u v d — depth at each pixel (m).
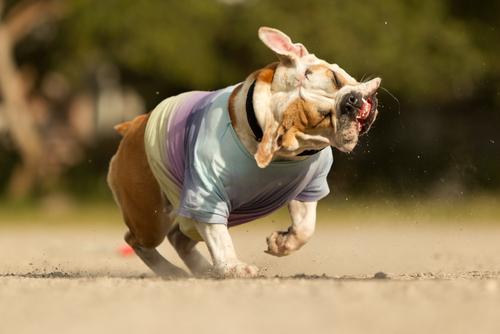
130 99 36.91
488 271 7.80
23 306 4.72
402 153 25.02
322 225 17.91
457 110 26.69
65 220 22.47
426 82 24.16
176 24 24.23
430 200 22.11
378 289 5.07
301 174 6.16
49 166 28.91
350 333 3.63
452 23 24.94
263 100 5.82
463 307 4.31
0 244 14.16
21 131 26.47
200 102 6.53
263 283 5.55
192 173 6.14
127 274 8.25
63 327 3.99
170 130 6.62
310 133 5.77
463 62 24.39
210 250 6.16
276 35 5.90
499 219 18.88
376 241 13.20
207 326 3.89
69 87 26.55
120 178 7.27
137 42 23.75
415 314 4.09
